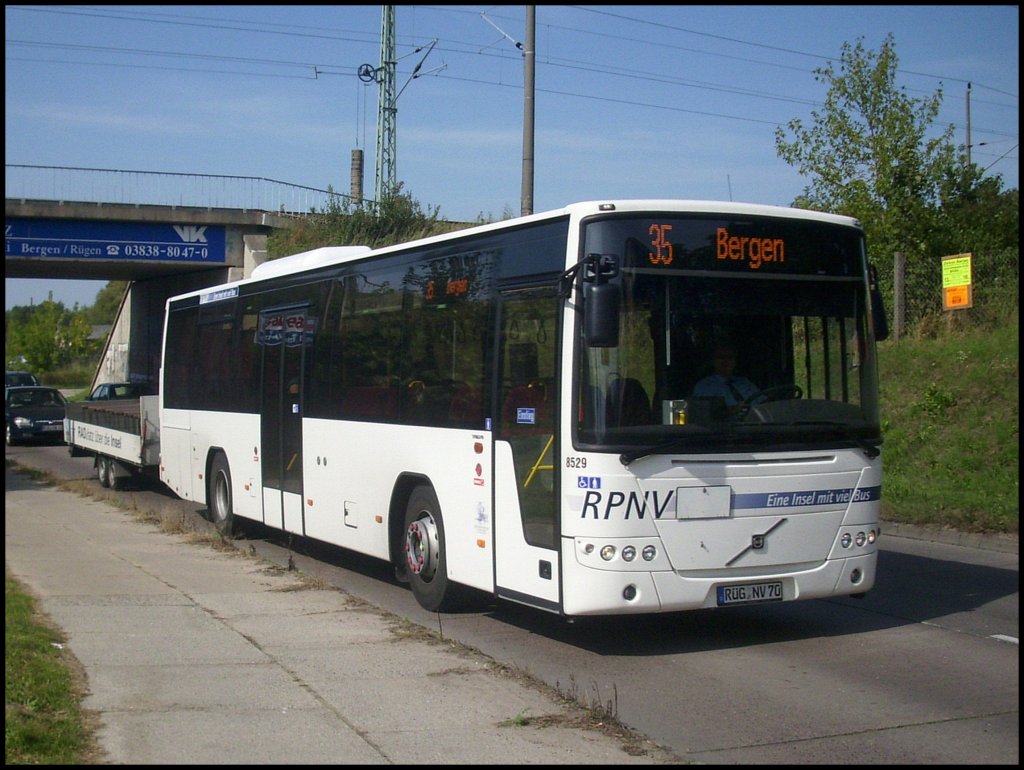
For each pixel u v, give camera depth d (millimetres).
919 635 8992
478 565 9070
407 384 10367
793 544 8227
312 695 7043
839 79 23266
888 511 15172
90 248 37438
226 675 7520
